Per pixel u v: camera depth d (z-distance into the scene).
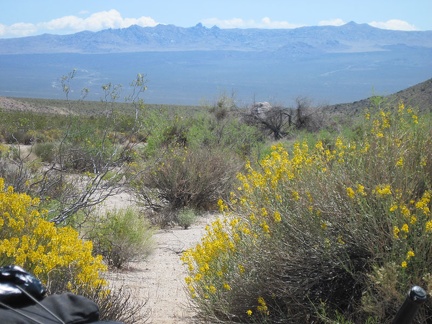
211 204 13.84
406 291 4.41
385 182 5.07
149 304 6.54
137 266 8.77
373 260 4.70
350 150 5.85
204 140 19.55
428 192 4.88
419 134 5.60
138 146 17.33
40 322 2.19
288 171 5.62
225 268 5.49
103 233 8.87
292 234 5.17
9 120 28.17
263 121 31.41
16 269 2.48
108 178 11.08
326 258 4.97
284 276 5.14
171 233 11.40
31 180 9.42
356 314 4.83
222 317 5.64
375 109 8.01
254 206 5.63
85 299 2.40
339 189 5.21
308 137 14.41
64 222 8.32
